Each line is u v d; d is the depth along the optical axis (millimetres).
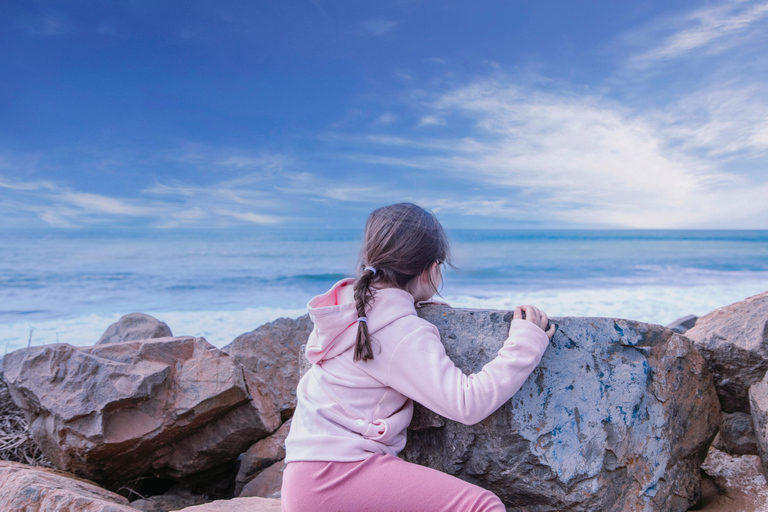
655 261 28125
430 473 1470
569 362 1876
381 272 1694
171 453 3402
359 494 1426
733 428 2334
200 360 3352
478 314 1901
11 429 3779
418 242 1709
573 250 34562
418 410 1925
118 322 5578
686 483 2047
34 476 2186
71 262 26000
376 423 1560
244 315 12156
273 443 3516
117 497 2498
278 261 26844
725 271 24047
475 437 1830
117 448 2984
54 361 3117
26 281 19781
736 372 2252
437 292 1918
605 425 1845
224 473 3736
